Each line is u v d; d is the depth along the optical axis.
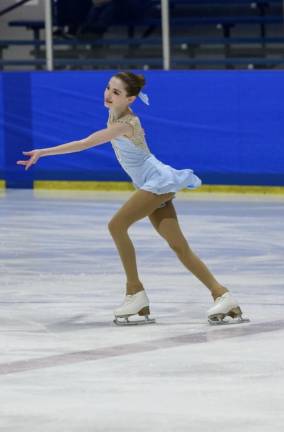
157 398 12.98
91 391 13.32
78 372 14.19
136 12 37.53
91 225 26.81
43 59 37.16
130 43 37.22
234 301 16.75
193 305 18.19
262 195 31.80
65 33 37.56
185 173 16.55
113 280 20.47
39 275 21.06
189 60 35.75
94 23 37.50
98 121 33.41
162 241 24.58
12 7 38.84
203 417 12.20
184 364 14.49
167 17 33.75
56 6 37.41
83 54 37.59
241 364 14.45
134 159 16.42
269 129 31.73
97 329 16.62
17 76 34.06
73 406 12.70
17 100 34.22
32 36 38.72
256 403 12.73
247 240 24.36
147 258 22.61
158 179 16.31
